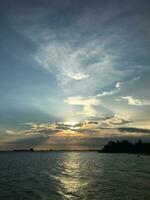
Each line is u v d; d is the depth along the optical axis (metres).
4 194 43.22
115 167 101.50
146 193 41.97
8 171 87.38
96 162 143.00
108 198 38.44
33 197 40.44
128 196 39.66
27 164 128.12
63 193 43.38
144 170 85.69
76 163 134.62
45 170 90.31
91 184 52.78
